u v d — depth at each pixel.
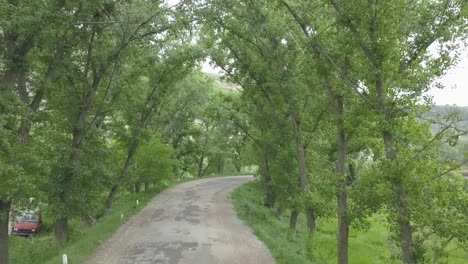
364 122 10.19
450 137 8.68
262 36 19.05
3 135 11.33
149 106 28.73
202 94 39.81
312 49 14.08
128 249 14.88
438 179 9.01
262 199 37.81
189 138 57.69
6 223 14.08
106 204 28.11
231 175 64.56
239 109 28.62
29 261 16.53
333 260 21.72
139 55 21.55
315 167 21.34
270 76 19.39
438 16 9.98
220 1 17.36
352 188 10.53
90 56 18.72
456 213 8.52
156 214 23.31
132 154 28.69
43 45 14.10
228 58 22.55
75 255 13.04
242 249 15.18
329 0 10.88
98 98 21.56
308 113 20.02
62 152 18.72
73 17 14.31
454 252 16.89
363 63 9.99
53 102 18.44
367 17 9.62
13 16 11.76
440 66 9.17
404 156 8.96
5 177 12.14
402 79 9.26
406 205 8.95
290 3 15.23
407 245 9.16
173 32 18.12
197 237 17.17
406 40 10.13
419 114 9.20
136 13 16.02
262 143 26.44
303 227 29.98
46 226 30.31
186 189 38.31
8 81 13.33
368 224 10.35
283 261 13.52
